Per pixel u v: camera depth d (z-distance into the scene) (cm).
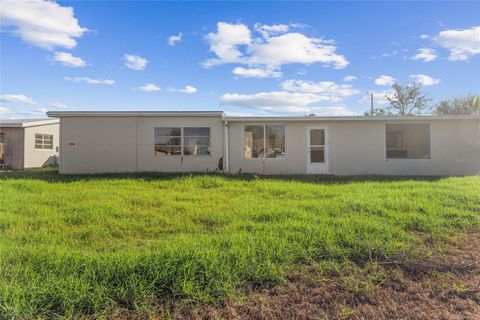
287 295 343
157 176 1270
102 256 405
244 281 361
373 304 331
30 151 1967
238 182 1099
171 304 321
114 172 1458
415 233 546
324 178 1262
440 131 1474
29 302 308
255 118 1473
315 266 401
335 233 509
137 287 334
